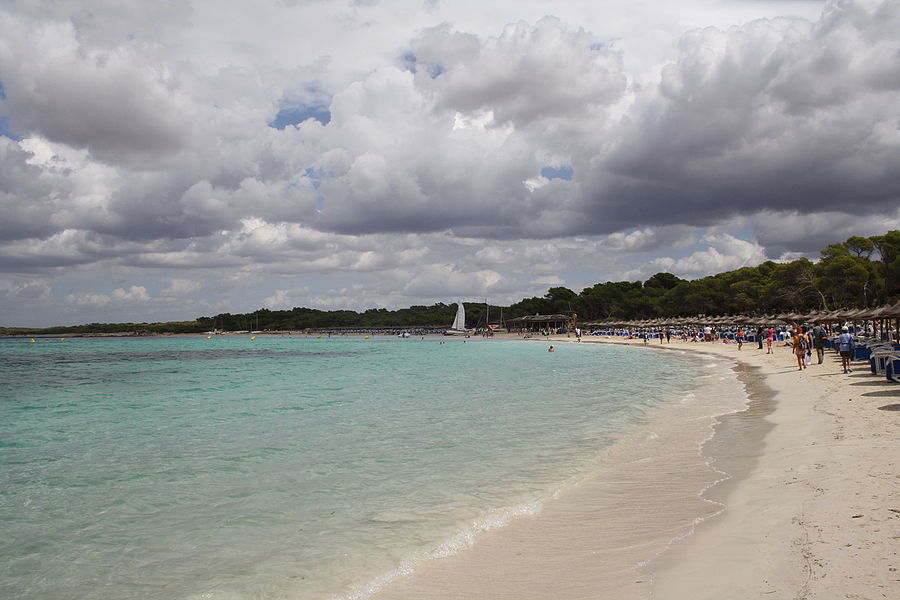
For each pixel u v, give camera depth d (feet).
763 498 27.30
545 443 46.47
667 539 23.52
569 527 26.35
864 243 264.52
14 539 27.07
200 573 22.67
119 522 29.27
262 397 86.33
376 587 20.67
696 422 54.29
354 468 39.32
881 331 142.00
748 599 16.76
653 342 309.22
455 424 56.75
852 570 17.65
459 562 22.72
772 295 313.12
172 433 55.57
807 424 46.70
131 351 327.06
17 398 93.30
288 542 25.72
